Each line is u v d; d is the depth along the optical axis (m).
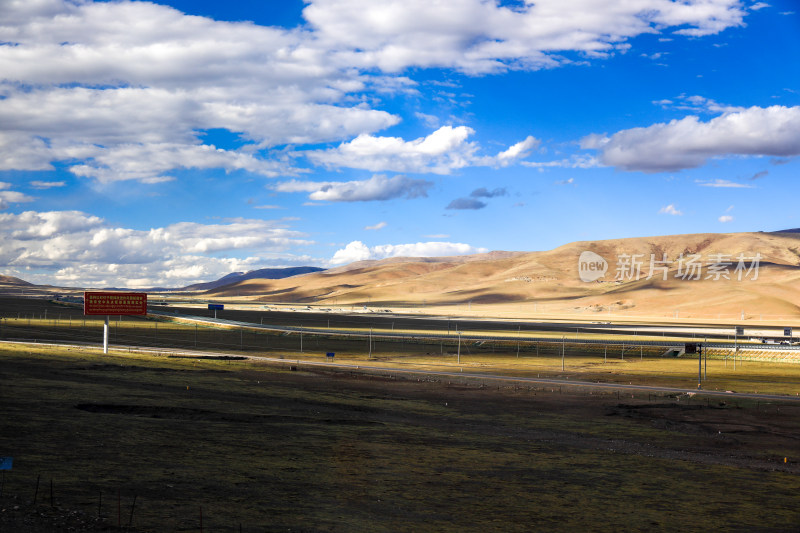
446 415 83.25
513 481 48.28
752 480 51.75
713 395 103.94
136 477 40.50
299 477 45.00
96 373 101.94
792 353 170.12
